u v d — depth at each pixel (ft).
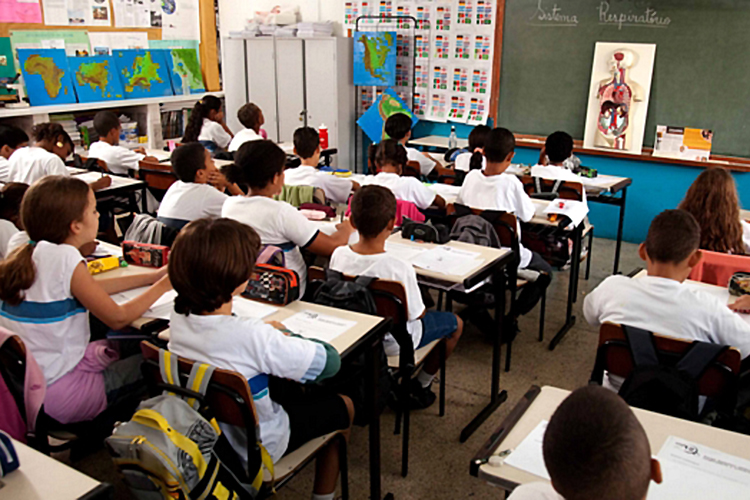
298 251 8.18
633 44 15.28
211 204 9.52
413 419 8.20
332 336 5.44
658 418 4.29
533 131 17.48
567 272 13.87
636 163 15.92
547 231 11.24
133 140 20.53
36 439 5.34
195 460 4.12
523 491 3.08
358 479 6.95
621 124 15.81
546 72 16.84
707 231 7.50
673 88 15.06
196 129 17.33
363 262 6.68
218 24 23.36
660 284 5.52
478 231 9.00
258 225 7.84
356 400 5.80
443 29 18.54
